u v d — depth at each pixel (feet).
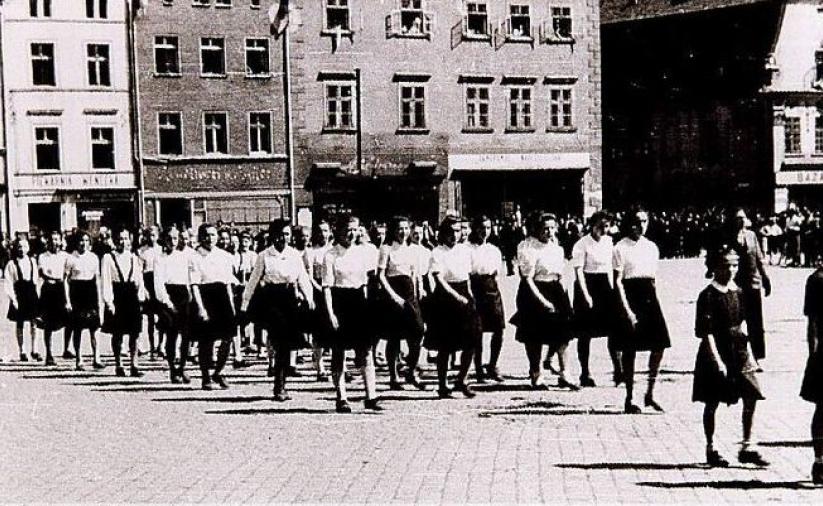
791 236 171.63
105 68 186.80
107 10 186.29
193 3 188.24
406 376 60.90
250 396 57.57
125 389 61.31
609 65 257.96
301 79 192.24
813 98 231.71
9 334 101.60
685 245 200.75
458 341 54.90
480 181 203.10
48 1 184.03
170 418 50.21
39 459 40.24
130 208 187.32
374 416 49.62
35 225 184.24
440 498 31.99
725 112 237.45
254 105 190.70
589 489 32.89
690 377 61.67
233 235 74.74
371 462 38.32
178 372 64.49
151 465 38.65
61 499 32.96
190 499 32.73
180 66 187.93
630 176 254.27
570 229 176.55
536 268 57.47
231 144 190.19
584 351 58.34
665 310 103.45
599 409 50.42
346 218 51.24
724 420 46.52
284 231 54.95
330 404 54.03
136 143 186.70
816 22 232.94
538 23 205.98
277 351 55.36
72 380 65.98
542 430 44.73
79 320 71.00
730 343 36.32
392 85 196.95
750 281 58.49
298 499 32.40
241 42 190.19
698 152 242.37
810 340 33.47
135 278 67.10
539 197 207.62
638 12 254.88
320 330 51.60
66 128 184.55
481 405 52.39
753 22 234.17
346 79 194.29
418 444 41.93
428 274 56.70
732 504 30.42
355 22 194.49
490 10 202.90
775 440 41.42
